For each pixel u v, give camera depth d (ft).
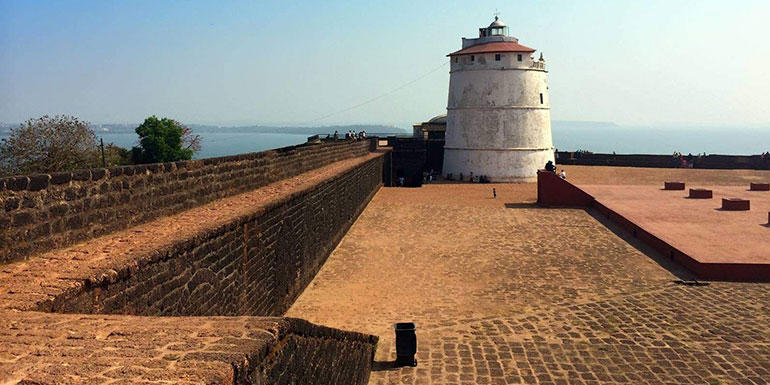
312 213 53.31
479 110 144.56
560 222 78.89
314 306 45.70
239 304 33.42
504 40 148.87
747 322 39.22
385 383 31.40
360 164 87.81
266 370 15.05
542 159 146.20
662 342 36.06
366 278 53.78
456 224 78.59
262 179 52.54
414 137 181.98
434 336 38.45
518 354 34.88
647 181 132.05
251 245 35.63
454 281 52.13
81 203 25.44
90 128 121.70
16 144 110.22
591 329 38.81
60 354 13.56
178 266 25.62
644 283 49.67
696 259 51.83
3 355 13.47
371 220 82.53
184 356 13.48
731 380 30.63
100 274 20.16
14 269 20.77
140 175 30.50
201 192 38.42
